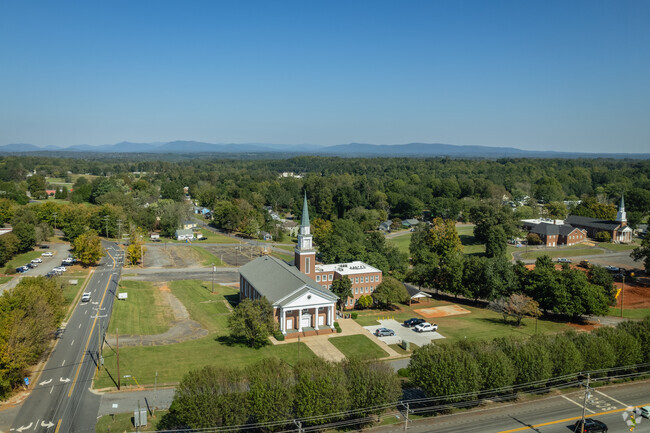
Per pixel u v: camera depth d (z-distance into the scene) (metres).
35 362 77.44
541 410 64.19
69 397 65.94
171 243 198.25
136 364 77.50
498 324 104.06
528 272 116.44
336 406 55.88
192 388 54.56
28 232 159.00
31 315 76.38
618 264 167.62
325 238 161.38
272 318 89.81
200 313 109.06
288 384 57.53
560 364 67.69
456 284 121.12
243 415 53.62
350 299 117.81
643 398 67.81
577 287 103.50
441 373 62.28
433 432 58.25
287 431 55.31
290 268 113.50
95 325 96.44
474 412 63.69
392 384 59.91
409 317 110.00
